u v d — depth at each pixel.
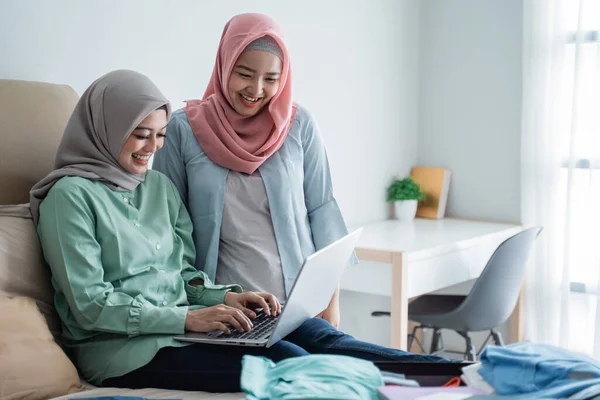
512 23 3.96
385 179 4.07
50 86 2.36
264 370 1.60
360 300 3.93
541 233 3.85
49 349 1.92
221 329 2.03
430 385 1.67
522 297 3.92
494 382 1.58
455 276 3.49
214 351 2.03
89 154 2.17
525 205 3.90
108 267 2.11
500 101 4.02
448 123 4.19
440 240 3.48
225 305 2.10
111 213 2.12
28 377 1.84
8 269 2.01
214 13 3.06
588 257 3.77
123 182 2.18
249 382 1.52
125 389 2.02
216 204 2.45
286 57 2.48
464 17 4.09
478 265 3.64
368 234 3.63
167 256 2.26
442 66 4.18
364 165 3.91
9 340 1.86
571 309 3.84
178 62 2.93
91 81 2.63
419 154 4.29
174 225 2.36
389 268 3.27
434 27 4.19
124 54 2.73
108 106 2.14
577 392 1.48
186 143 2.50
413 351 4.21
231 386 2.01
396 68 4.08
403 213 4.02
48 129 2.27
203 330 2.04
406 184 4.03
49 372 1.88
